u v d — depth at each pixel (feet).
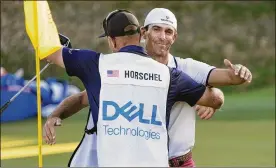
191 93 30.58
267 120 133.59
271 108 162.20
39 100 28.40
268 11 246.27
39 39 28.48
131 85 29.04
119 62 29.32
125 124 28.55
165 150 28.84
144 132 28.68
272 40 239.91
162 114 29.22
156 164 28.48
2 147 86.48
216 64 229.04
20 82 140.67
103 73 29.12
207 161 78.33
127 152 28.35
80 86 189.06
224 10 243.19
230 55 232.12
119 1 230.68
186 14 237.86
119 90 28.96
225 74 32.24
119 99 28.86
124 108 28.73
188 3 241.55
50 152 79.71
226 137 104.58
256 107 165.48
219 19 240.32
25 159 74.02
